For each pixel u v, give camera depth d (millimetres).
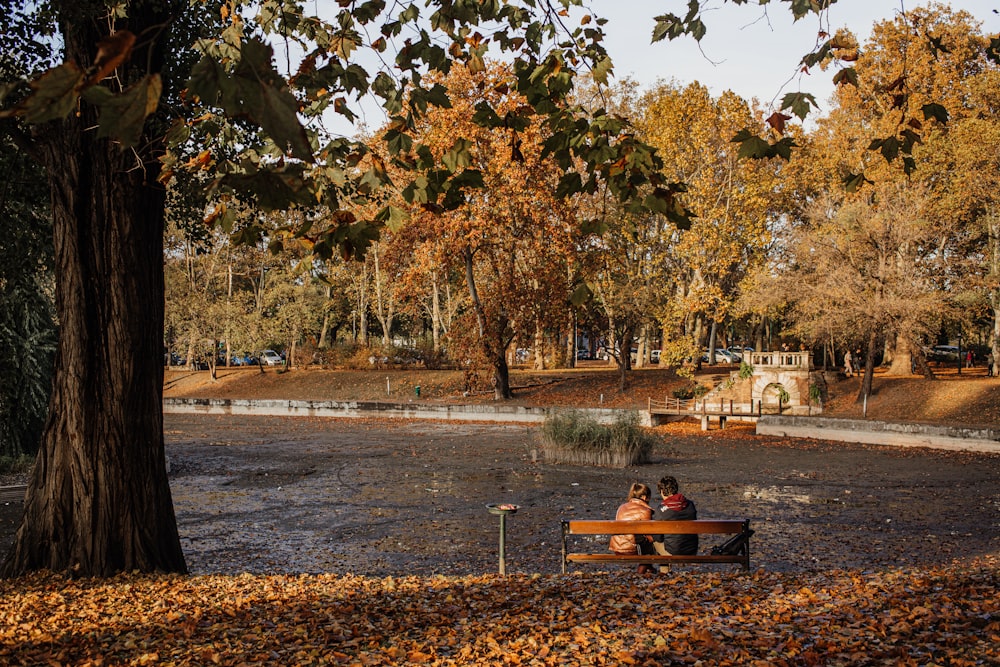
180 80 12891
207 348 65875
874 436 35406
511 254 49500
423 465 29562
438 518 19578
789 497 22422
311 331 72812
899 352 52469
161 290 11672
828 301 42250
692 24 5211
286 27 7496
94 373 11008
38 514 11117
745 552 10594
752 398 45188
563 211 45250
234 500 22594
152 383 11492
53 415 11156
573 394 51375
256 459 31719
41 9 11828
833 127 51219
